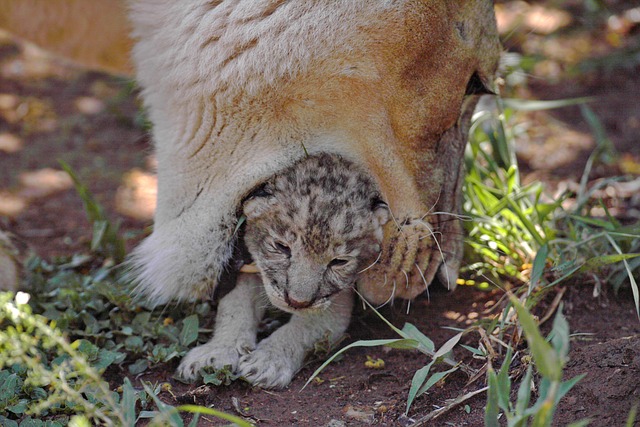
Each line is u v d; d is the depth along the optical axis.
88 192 11.71
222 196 7.96
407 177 8.02
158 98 8.22
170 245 8.06
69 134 14.39
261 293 8.73
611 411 6.72
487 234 9.55
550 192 11.81
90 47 10.48
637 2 17.41
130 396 6.59
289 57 7.38
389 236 8.21
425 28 7.46
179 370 7.80
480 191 9.98
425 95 7.77
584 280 8.94
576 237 9.23
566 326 5.21
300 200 7.91
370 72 7.46
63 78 16.36
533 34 16.34
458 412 7.12
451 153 8.42
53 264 10.08
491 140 11.03
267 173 7.91
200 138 7.91
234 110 7.71
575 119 14.16
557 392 5.56
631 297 8.84
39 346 7.84
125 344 8.13
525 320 5.16
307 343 8.19
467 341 8.27
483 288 9.22
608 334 8.15
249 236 8.24
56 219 11.73
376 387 7.71
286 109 7.66
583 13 17.20
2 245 8.90
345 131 7.79
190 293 8.19
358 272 8.33
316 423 7.12
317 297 8.06
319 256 7.99
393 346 7.26
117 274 9.55
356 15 7.32
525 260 9.43
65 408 7.02
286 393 7.67
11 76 16.27
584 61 15.69
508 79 13.91
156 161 8.41
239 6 7.48
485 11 8.09
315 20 7.34
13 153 13.70
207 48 7.61
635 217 10.77
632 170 12.34
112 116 15.02
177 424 6.40
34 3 10.23
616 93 14.95
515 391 7.26
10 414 7.04
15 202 12.18
